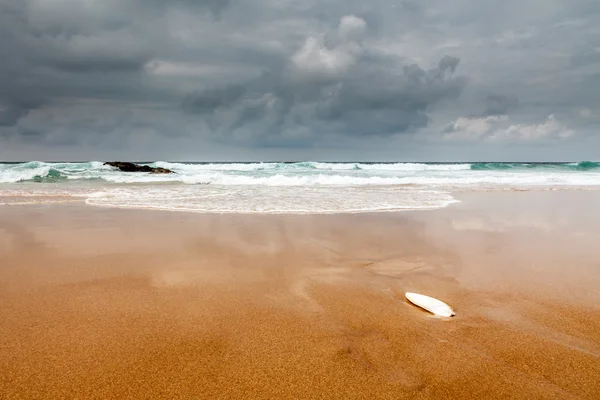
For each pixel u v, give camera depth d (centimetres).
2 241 650
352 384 258
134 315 363
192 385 254
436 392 251
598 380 264
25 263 526
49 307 378
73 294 414
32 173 2241
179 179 2112
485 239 694
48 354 288
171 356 290
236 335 326
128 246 625
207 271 501
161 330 333
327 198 1273
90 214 937
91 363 278
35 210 996
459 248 627
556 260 560
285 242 659
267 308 386
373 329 341
